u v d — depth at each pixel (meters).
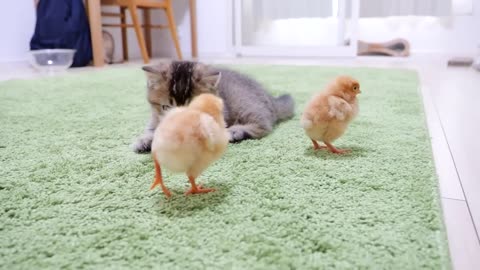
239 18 5.50
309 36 5.29
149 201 0.88
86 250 0.69
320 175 1.02
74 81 2.91
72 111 1.88
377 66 3.83
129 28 5.45
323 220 0.78
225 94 1.52
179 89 1.41
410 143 1.28
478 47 4.20
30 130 1.52
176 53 5.72
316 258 0.65
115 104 2.07
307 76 3.10
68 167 1.10
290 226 0.76
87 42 4.20
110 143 1.36
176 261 0.65
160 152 0.83
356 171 1.04
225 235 0.73
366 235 0.72
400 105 1.90
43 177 1.03
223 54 5.69
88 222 0.79
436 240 0.69
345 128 1.19
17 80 2.90
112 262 0.65
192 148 0.83
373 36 5.12
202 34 5.75
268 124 1.49
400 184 0.94
